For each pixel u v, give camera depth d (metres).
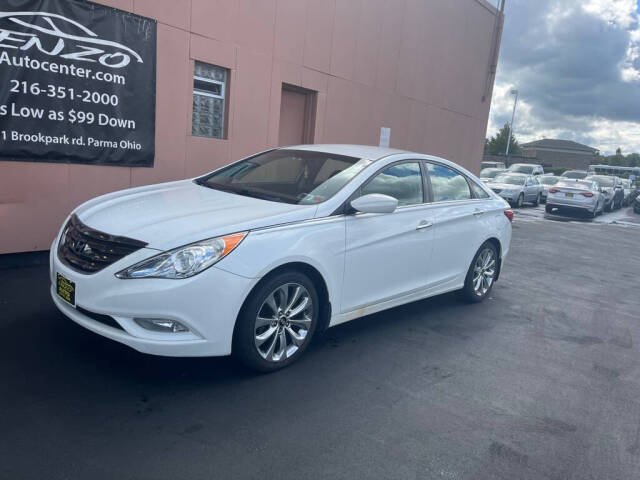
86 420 2.99
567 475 2.96
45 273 5.56
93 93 6.09
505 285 7.34
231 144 7.91
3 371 3.41
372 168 4.54
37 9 5.48
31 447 2.70
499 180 23.53
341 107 9.99
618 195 26.42
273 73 8.38
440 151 13.73
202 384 3.52
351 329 4.86
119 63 6.28
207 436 2.95
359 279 4.25
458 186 5.62
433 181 5.23
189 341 3.26
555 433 3.39
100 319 3.31
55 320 4.28
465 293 5.89
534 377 4.24
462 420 3.43
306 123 9.62
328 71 9.48
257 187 4.57
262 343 3.62
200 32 7.14
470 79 14.43
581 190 20.20
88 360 3.67
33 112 5.61
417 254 4.82
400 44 11.23
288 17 8.44
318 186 4.34
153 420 3.05
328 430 3.15
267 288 3.53
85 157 6.13
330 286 3.99
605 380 4.33
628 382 4.34
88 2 5.89
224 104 7.88
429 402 3.63
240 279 3.34
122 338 3.19
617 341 5.37
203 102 7.61
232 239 3.38
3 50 5.30
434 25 12.27
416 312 5.58
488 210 5.87
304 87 9.05
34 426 2.88
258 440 2.97
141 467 2.64
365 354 4.31
